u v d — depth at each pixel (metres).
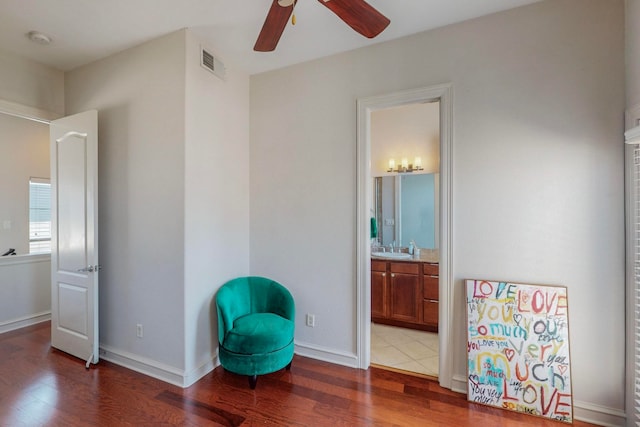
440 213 2.23
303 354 2.72
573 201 1.91
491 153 2.10
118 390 2.16
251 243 2.94
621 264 1.81
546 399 1.91
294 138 2.76
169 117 2.29
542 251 1.99
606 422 1.83
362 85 2.49
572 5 1.91
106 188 2.60
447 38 2.21
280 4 1.47
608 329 1.84
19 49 2.50
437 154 3.82
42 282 3.59
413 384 2.28
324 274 2.64
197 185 2.34
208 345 2.45
